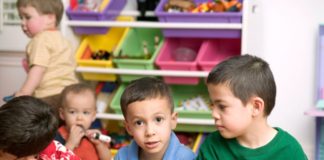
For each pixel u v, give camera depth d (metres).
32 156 1.16
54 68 2.08
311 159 2.54
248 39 2.16
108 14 2.31
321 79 2.48
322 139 2.45
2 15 2.63
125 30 2.41
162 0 2.29
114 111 2.36
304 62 2.52
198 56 2.21
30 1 2.06
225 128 1.18
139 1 2.40
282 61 2.54
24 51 2.66
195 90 2.47
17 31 2.64
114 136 2.45
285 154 1.20
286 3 2.50
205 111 2.22
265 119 1.21
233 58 1.23
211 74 1.20
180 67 2.20
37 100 1.20
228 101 1.17
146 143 1.27
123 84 2.38
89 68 2.26
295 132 2.57
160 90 1.28
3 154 1.12
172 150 1.34
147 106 1.25
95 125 2.40
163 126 1.28
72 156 1.35
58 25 2.22
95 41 2.46
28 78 2.01
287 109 2.57
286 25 2.52
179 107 2.37
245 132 1.21
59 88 2.08
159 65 2.22
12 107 1.14
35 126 1.12
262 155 1.19
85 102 1.81
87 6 2.34
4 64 2.73
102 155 1.79
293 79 2.54
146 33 2.46
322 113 2.23
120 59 2.25
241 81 1.16
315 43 2.50
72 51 2.20
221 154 1.24
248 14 2.14
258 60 1.23
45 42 2.06
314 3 2.48
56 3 2.11
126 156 1.38
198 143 2.30
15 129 1.10
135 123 1.27
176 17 2.18
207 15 2.13
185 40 2.41
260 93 1.18
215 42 2.37
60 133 1.83
